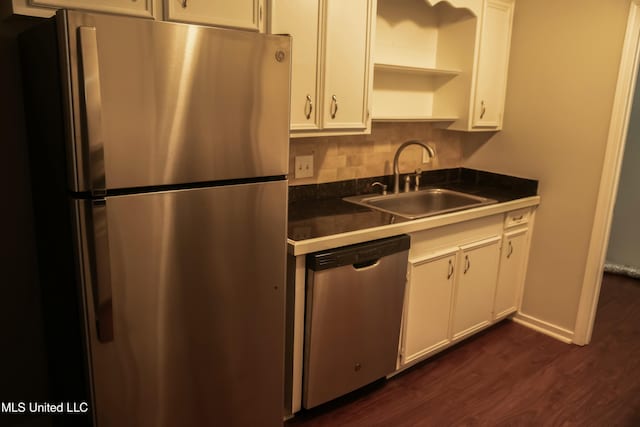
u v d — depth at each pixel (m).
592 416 2.21
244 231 1.55
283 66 1.53
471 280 2.67
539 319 3.04
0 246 1.78
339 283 1.98
